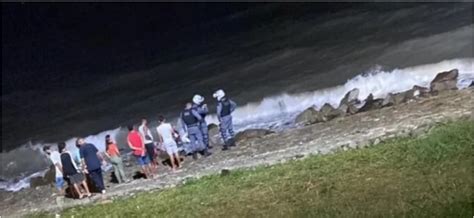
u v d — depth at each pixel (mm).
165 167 29672
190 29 68875
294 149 27266
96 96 54219
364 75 38688
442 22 47188
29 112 54125
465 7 49531
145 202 22062
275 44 55531
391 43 45219
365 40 48562
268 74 46500
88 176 27562
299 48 52031
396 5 54719
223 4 71062
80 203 26469
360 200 15977
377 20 52812
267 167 23516
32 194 31297
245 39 60344
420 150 18938
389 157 19516
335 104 36688
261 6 67188
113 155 28906
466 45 39375
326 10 60062
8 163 38875
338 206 15867
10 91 62656
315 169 20516
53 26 79625
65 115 50281
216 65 53938
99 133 43250
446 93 28844
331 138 27281
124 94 52531
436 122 23906
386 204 15156
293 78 42844
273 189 19172
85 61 68312
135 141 28938
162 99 47844
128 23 75188
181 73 54625
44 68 68688
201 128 29875
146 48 67375
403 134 23484
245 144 30281
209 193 20875
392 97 30281
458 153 17984
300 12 62219
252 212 17375
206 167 28031
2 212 29672
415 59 39062
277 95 39688
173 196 21875
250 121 36531
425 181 16266
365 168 18984
